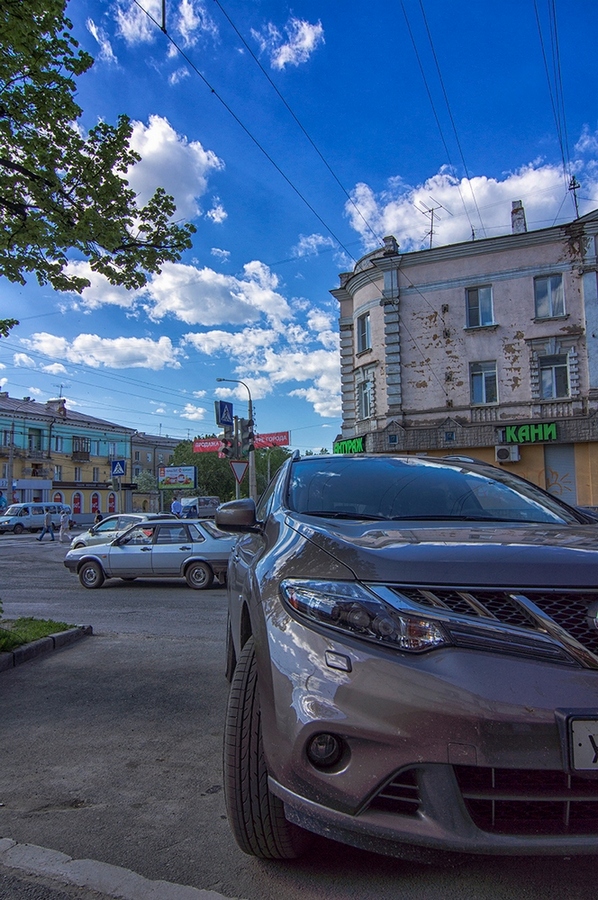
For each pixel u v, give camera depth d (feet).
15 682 16.08
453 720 5.77
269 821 7.14
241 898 6.97
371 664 6.15
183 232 24.31
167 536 39.75
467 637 6.06
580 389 70.74
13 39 19.16
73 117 21.91
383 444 77.87
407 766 5.87
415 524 8.79
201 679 16.29
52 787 10.05
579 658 5.87
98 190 22.67
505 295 74.02
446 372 76.07
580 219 70.54
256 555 9.44
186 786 10.04
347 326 86.43
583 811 5.87
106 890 7.18
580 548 6.90
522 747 5.66
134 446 221.46
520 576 6.34
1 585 41.68
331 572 6.88
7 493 149.59
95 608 30.94
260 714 6.99
